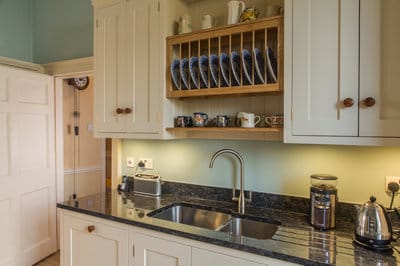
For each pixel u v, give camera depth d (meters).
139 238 1.54
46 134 2.70
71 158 3.93
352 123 1.26
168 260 1.45
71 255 1.81
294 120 1.39
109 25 1.97
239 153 1.87
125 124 1.90
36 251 2.64
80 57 2.56
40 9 2.81
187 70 1.75
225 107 1.88
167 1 1.77
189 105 1.99
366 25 1.23
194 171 2.04
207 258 1.34
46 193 2.73
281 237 1.33
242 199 1.74
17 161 2.44
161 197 2.05
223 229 1.68
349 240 1.30
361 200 1.54
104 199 1.99
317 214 1.44
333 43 1.30
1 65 2.37
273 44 1.68
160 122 1.77
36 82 2.59
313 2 1.35
